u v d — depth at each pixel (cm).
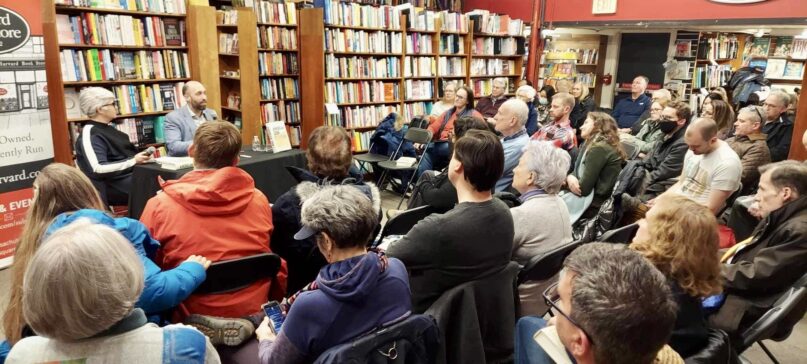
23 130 371
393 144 580
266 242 194
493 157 174
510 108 339
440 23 722
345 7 612
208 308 175
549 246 209
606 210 288
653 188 387
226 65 582
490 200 179
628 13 723
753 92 658
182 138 430
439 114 662
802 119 406
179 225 175
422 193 268
